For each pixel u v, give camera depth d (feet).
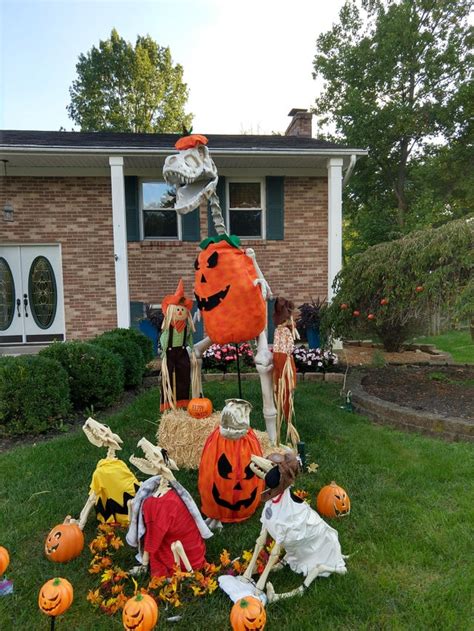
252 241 36.24
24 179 34.17
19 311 35.37
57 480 13.29
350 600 8.31
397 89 75.66
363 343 39.50
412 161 78.38
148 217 36.22
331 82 81.97
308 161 33.83
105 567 9.12
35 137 35.45
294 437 13.56
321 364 26.21
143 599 7.18
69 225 34.78
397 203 81.10
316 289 37.04
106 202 34.94
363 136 73.77
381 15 77.00
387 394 20.62
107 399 20.48
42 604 7.13
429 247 18.79
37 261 35.24
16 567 9.47
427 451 14.98
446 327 21.01
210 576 8.77
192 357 15.17
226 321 12.67
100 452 15.44
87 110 109.09
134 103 109.81
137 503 8.84
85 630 7.80
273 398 13.94
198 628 7.72
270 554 8.57
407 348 36.47
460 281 18.60
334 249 32.55
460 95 69.26
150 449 8.76
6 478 13.50
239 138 41.09
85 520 10.62
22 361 17.62
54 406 17.89
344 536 10.36
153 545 8.53
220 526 11.01
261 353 13.67
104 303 35.50
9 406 17.03
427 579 8.91
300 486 12.80
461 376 24.54
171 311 14.66
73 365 19.62
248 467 10.79
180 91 114.62
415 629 7.64
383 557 9.53
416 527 10.61
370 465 14.15
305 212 36.55
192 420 14.42
